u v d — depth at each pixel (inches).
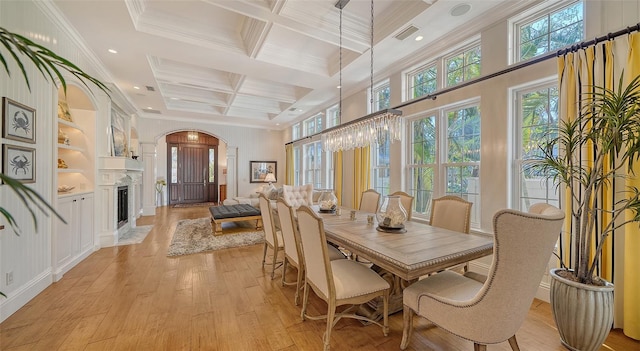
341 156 228.2
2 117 83.7
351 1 122.4
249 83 227.5
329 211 136.6
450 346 74.7
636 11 80.3
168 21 132.1
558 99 95.0
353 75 185.6
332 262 89.4
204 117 319.3
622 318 81.3
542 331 81.0
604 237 70.1
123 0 107.4
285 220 99.9
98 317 86.7
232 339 76.8
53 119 111.2
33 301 96.0
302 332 80.5
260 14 119.8
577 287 68.8
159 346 73.3
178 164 406.0
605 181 76.0
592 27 89.1
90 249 151.1
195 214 296.7
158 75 193.2
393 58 160.2
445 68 144.7
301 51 171.8
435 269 65.6
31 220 97.8
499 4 111.6
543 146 102.5
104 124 170.7
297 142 326.0
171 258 146.3
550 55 97.1
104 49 145.1
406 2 121.3
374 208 146.0
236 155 361.1
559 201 96.0
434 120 152.4
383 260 67.9
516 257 52.1
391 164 176.2
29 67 96.3
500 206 115.8
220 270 129.3
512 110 113.8
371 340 77.0
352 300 73.7
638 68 76.9
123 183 186.7
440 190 147.2
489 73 119.6
